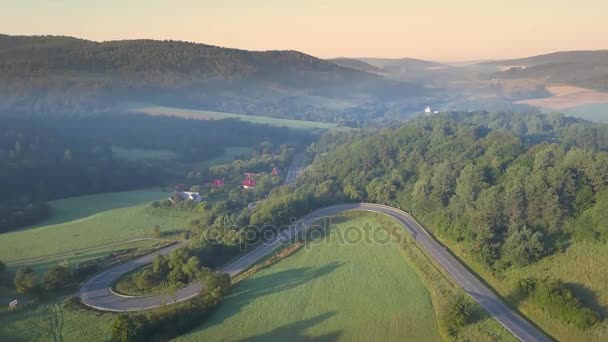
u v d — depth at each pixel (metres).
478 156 150.00
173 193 183.75
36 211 162.25
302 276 103.00
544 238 98.06
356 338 79.81
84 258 117.62
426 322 83.88
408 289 95.75
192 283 99.62
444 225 117.69
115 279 104.56
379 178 160.75
